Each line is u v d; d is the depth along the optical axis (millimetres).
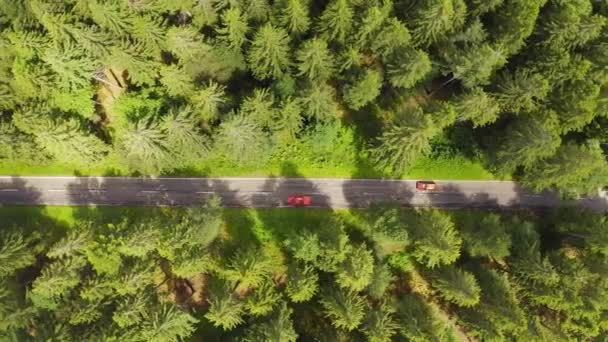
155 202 72375
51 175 72562
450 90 71438
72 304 59875
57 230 71000
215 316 57656
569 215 67562
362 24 62031
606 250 60094
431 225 62531
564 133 65062
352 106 68188
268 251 70375
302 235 63562
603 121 66625
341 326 61688
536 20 64938
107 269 58188
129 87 72562
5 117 66500
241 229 71188
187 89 64125
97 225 64688
